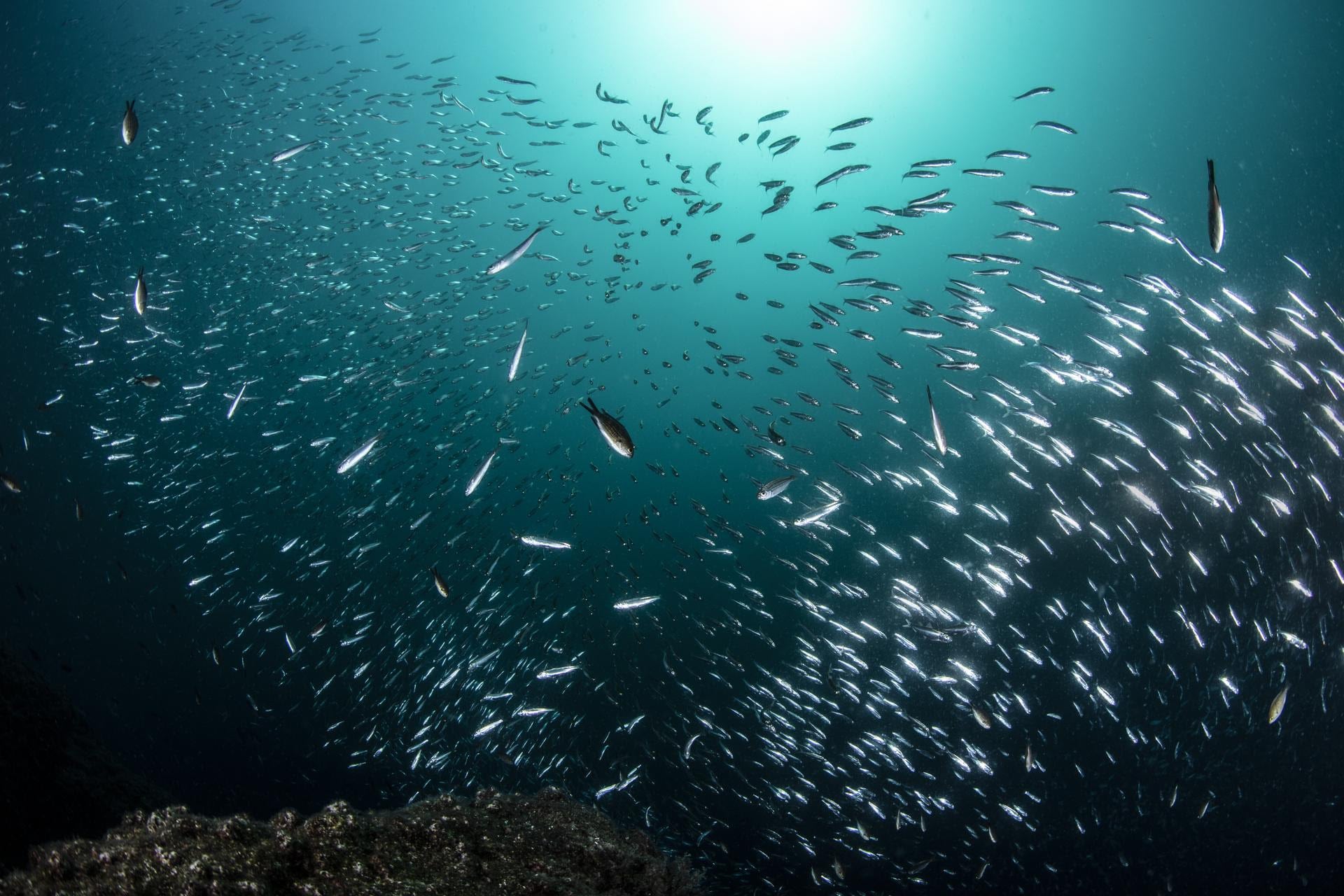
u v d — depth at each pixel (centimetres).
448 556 1054
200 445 1162
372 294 1225
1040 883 758
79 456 1368
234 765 979
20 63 1697
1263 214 1778
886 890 749
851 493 1370
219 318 1248
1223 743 841
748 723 963
